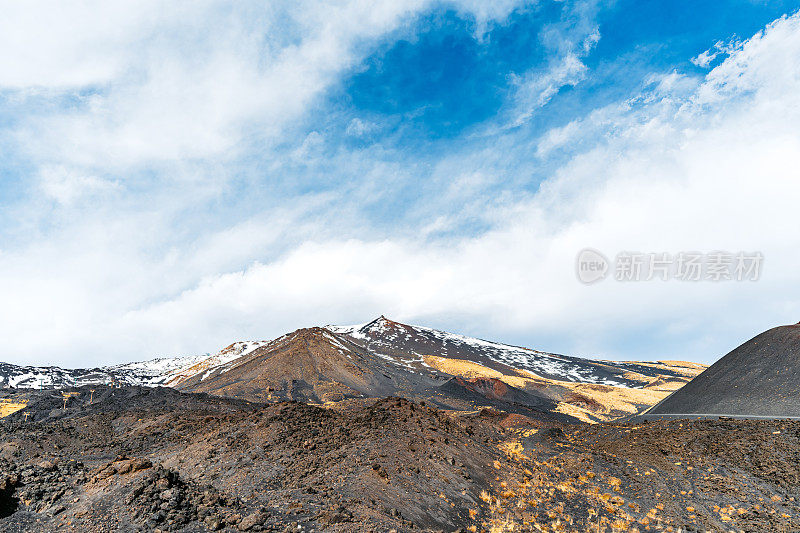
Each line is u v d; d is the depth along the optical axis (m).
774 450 38.84
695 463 39.47
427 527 22.77
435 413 42.75
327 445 33.41
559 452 42.97
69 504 18.72
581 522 27.12
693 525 28.12
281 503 23.59
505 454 39.50
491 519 25.86
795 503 30.73
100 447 47.50
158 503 18.77
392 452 31.33
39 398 105.38
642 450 44.44
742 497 32.34
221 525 18.42
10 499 18.92
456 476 30.48
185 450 38.03
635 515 29.27
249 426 39.09
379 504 23.80
